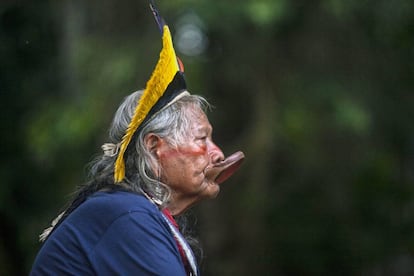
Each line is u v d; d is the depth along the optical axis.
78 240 7.00
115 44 20.20
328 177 21.42
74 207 7.34
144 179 7.21
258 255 21.30
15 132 24.73
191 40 19.97
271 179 21.11
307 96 19.89
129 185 7.23
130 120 7.39
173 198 7.38
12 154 24.94
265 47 19.89
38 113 21.95
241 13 18.16
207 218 20.69
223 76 20.36
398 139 21.66
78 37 20.53
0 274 24.56
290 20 19.59
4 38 24.16
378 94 20.77
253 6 17.78
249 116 20.77
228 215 20.70
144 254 6.83
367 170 22.23
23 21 24.00
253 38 19.80
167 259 6.84
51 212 24.30
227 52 19.94
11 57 24.23
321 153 20.70
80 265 6.96
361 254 23.69
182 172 7.29
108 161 7.40
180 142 7.27
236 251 20.89
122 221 6.93
